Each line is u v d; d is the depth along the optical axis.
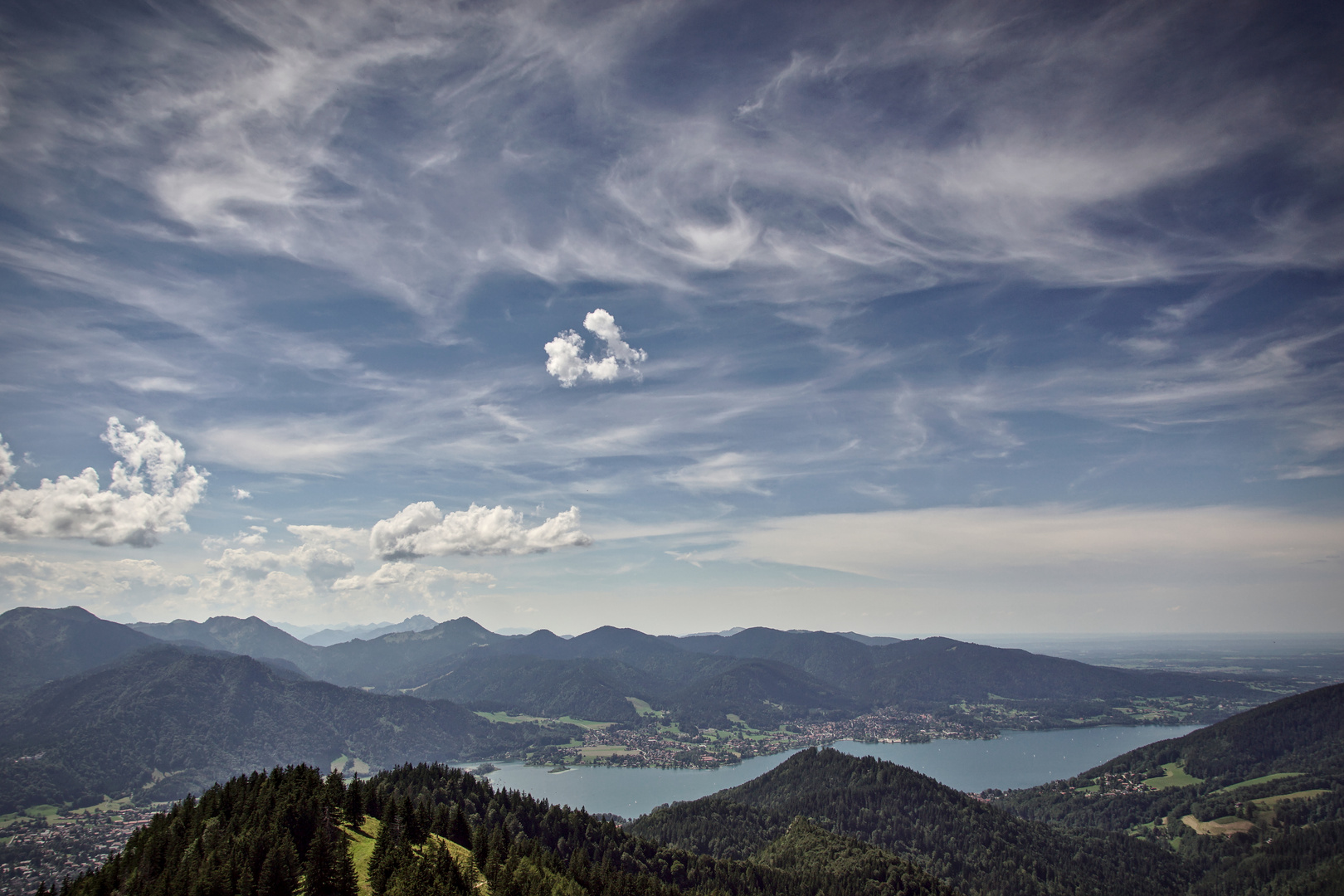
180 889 145.25
